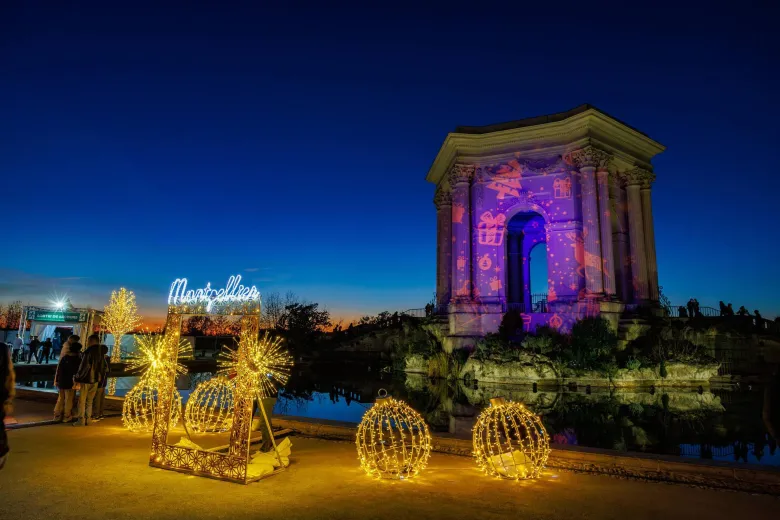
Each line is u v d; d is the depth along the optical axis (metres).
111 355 32.03
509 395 25.16
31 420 12.70
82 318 31.56
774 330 39.19
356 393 26.94
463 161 40.56
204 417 12.33
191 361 37.06
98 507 6.48
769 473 7.53
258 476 7.82
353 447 10.23
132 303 32.78
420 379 34.84
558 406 21.34
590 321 32.31
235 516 6.25
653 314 37.62
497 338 32.97
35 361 33.25
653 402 22.64
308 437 11.23
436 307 46.28
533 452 8.30
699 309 42.59
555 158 38.50
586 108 37.03
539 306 43.84
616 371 27.66
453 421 17.47
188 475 8.02
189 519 6.12
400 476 8.05
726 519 6.35
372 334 54.88
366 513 6.41
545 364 28.66
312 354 52.91
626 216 40.56
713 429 15.95
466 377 31.78
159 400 8.73
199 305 8.89
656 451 12.69
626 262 39.75
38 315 30.73
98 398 12.97
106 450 9.62
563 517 6.38
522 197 38.94
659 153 43.53
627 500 7.04
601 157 37.00
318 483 7.70
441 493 7.28
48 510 6.34
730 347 34.25
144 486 7.41
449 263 46.47
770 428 5.46
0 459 4.98
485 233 39.34
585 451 8.90
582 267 36.16
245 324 8.52
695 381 28.06
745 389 27.33
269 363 9.82
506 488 7.54
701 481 7.83
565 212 37.38
